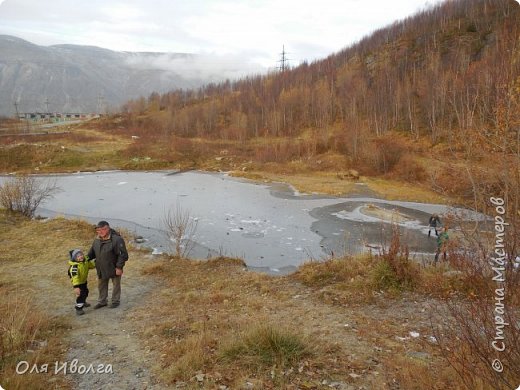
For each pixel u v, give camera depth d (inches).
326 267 414.6
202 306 330.3
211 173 1900.8
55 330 275.1
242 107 3809.1
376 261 390.6
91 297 362.3
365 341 238.5
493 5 3459.6
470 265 192.9
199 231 797.9
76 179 1626.5
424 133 2041.1
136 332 273.9
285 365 202.2
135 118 3951.8
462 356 162.2
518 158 157.5
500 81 170.6
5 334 243.0
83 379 206.2
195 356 210.8
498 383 144.0
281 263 598.2
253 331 227.0
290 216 965.2
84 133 3056.1
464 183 181.0
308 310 307.4
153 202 1131.3
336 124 2819.9
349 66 4067.4
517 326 152.0
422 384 174.2
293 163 1962.4
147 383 197.8
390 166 1669.5
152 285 411.2
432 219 745.6
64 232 627.2
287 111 3294.8
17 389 184.9
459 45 2997.0
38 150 2018.9
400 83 2760.8
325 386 184.4
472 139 173.3
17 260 482.0
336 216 968.3
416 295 322.7
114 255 328.8
